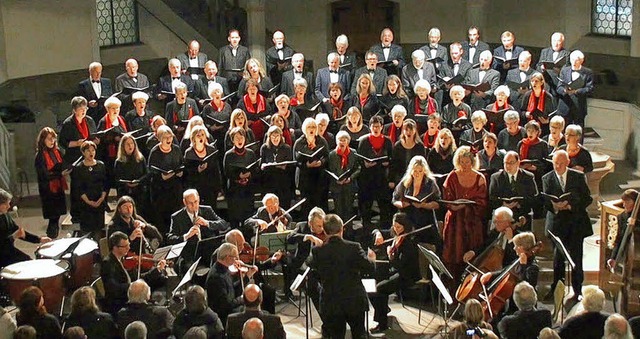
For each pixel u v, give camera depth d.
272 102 17.59
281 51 19.28
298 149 15.30
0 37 19.95
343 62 18.70
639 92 20.05
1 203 13.29
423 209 13.64
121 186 15.17
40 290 11.23
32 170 18.06
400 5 23.41
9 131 17.92
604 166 16.33
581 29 21.56
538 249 11.90
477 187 13.34
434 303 13.72
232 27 21.81
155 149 14.98
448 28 23.28
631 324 10.77
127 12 22.09
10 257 13.39
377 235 13.03
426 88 16.55
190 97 17.69
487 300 11.35
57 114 19.75
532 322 10.70
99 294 13.08
